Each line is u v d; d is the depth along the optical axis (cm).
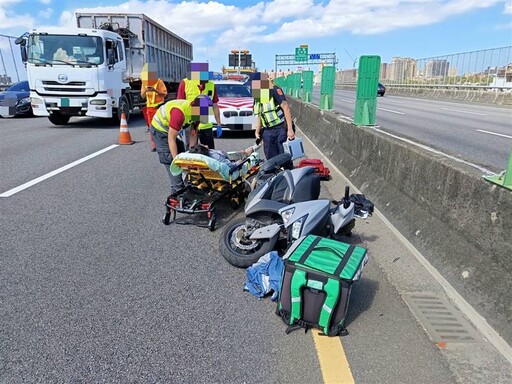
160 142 530
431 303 315
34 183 671
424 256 379
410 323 293
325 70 1056
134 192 627
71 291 337
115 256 405
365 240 436
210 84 678
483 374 241
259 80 597
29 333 281
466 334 278
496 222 296
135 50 1550
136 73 1565
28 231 464
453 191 360
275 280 327
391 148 523
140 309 312
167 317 302
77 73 1258
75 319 298
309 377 241
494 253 298
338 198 602
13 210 536
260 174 489
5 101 1705
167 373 244
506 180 290
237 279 362
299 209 367
